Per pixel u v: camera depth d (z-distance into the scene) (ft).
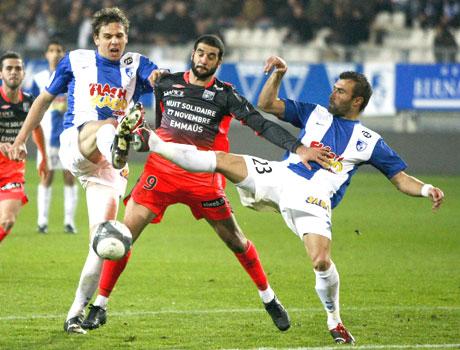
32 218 107.04
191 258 81.56
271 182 50.29
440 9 187.52
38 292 64.59
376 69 161.89
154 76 54.44
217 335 52.34
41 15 200.75
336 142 50.75
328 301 50.16
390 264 80.12
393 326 55.36
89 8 193.98
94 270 51.47
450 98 158.81
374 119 170.50
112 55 55.01
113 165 48.01
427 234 98.48
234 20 196.75
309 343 50.42
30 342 49.65
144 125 47.32
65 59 55.31
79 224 102.58
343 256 84.28
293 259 82.64
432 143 158.10
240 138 164.55
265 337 52.01
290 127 164.66
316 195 49.67
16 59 68.18
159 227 102.47
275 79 50.52
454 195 130.31
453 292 67.62
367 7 183.62
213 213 54.54
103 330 53.16
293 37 185.26
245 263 54.24
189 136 54.49
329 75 161.89
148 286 68.18
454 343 50.55
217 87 54.54
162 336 51.80
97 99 54.95
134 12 190.90
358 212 115.65
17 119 69.36
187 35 188.65
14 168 65.82
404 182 50.98
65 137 54.44
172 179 53.62
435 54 166.30
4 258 79.10
